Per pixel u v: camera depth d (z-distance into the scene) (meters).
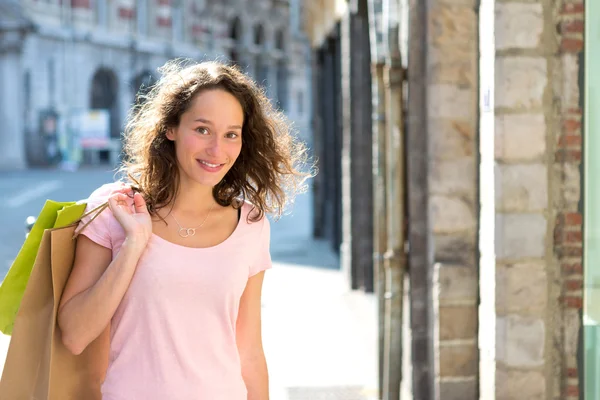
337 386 6.93
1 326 2.56
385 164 6.17
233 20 62.84
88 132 45.03
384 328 6.30
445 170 5.35
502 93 4.40
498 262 4.50
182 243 2.58
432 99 5.34
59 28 45.41
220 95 2.56
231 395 2.53
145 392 2.46
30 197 25.30
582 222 4.43
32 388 2.46
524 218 4.45
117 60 49.47
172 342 2.47
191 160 2.55
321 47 16.42
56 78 45.25
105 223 2.51
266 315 9.76
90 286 2.48
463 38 5.29
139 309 2.47
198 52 56.59
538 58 4.38
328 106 16.25
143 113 2.71
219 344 2.53
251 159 2.78
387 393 5.91
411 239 5.61
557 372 4.54
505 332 4.50
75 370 2.56
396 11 5.56
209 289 2.51
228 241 2.62
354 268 11.24
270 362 7.73
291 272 12.76
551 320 4.51
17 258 2.50
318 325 9.21
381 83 6.16
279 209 2.89
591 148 4.28
